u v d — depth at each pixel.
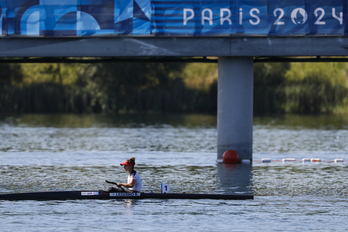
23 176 78.69
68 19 88.06
